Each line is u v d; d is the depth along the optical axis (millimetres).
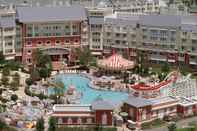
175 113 192250
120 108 190375
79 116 177000
